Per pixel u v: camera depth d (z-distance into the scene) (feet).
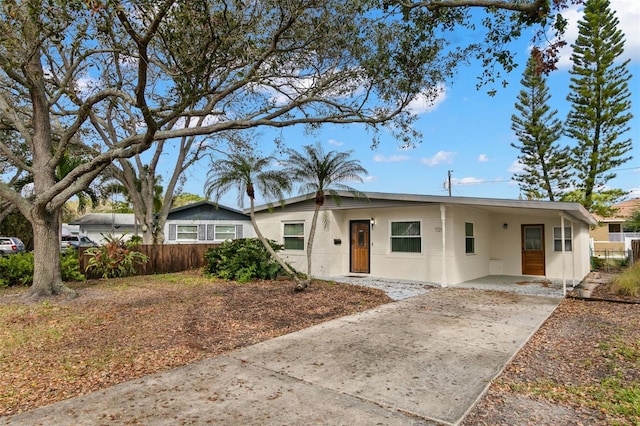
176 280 41.98
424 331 21.42
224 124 28.02
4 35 24.25
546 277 45.80
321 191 35.17
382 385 13.83
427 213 41.37
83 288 35.83
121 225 93.86
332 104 31.17
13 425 10.87
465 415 11.57
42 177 31.60
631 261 59.16
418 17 23.39
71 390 13.43
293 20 23.16
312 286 36.17
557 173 84.33
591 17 74.59
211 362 16.28
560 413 11.74
